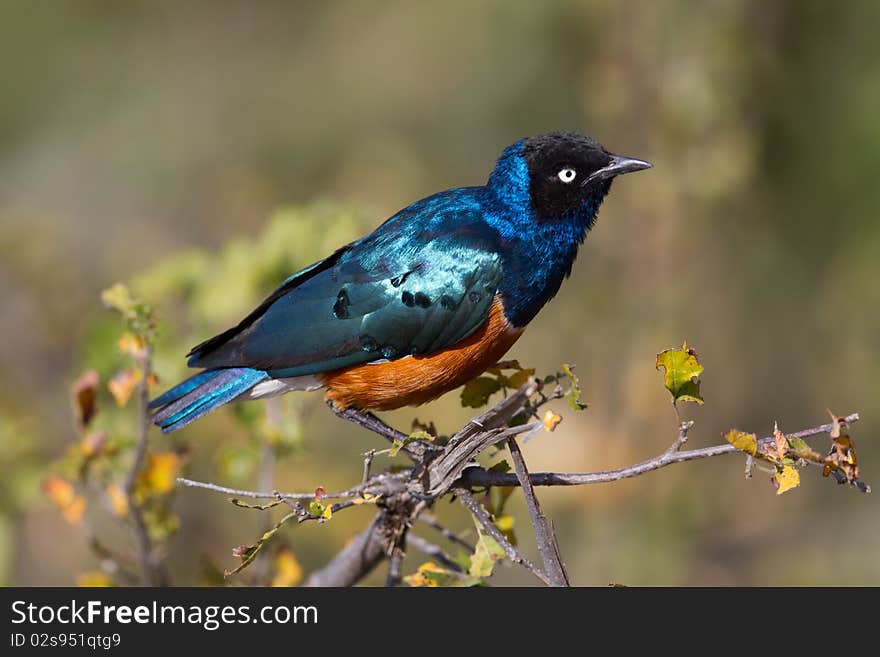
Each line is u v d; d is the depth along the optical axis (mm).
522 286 8133
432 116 15531
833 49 13797
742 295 13945
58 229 14445
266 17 16781
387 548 7301
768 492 13805
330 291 8102
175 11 17000
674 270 13867
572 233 8344
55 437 12805
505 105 15203
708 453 6141
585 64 14375
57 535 12078
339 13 16281
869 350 14055
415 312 7961
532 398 7008
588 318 14062
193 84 16672
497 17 14984
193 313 9344
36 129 16875
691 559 13406
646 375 13578
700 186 13383
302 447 8742
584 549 13359
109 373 8758
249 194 15656
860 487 5957
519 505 13453
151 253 15516
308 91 16125
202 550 11789
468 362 8172
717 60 13383
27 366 13438
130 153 16453
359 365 8148
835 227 14008
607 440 13555
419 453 7309
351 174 15195
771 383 14070
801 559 13508
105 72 17000
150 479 8078
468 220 8172
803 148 13766
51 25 17062
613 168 8211
